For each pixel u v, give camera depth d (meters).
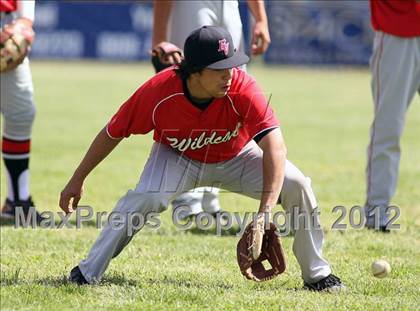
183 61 13.64
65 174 27.86
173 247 18.22
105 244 14.48
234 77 13.91
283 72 74.88
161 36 20.62
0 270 15.92
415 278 15.77
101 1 81.81
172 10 20.58
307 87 63.81
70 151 33.09
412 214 22.25
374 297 14.23
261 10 20.83
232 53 13.49
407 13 20.02
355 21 79.69
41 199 23.52
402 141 38.03
